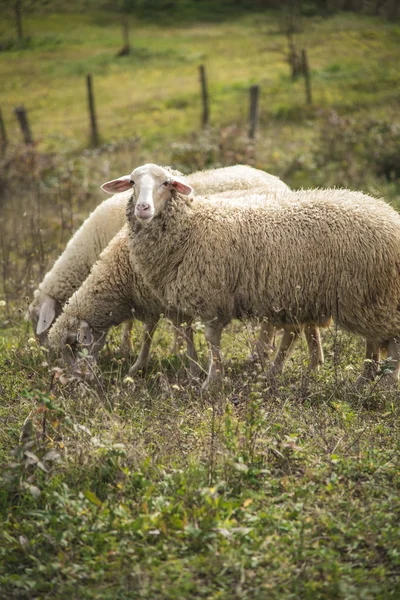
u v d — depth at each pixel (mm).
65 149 22484
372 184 15859
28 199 15422
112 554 4160
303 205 6594
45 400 4957
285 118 23531
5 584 4016
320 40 33000
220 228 6660
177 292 6871
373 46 31594
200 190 8203
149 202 6453
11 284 10227
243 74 30469
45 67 34594
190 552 4191
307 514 4516
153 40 37812
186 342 7492
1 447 5465
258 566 4070
